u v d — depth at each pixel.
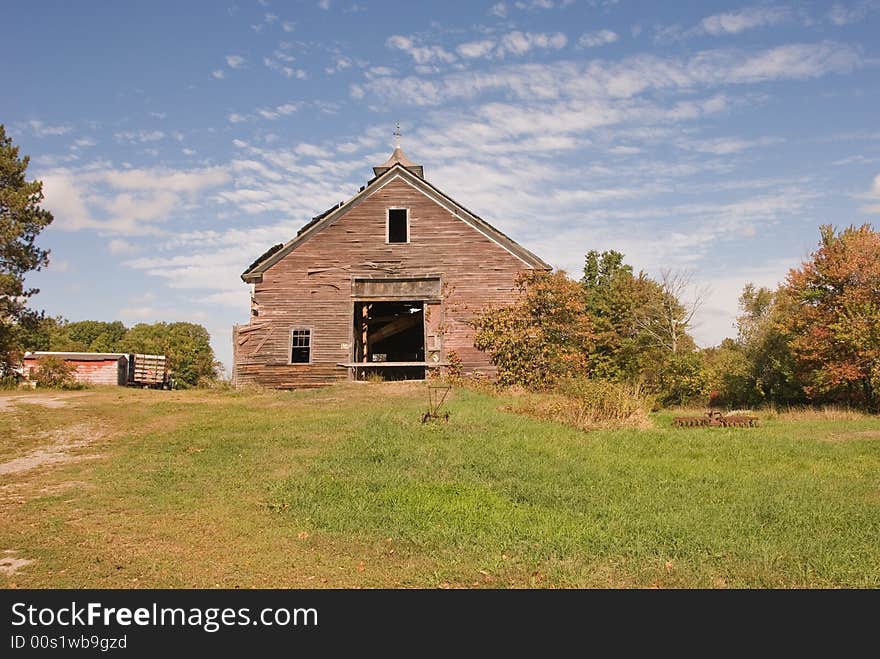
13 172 37.56
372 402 23.45
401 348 41.19
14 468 13.91
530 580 7.86
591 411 20.48
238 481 12.40
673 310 52.31
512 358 29.66
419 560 8.52
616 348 52.25
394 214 31.62
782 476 13.55
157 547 8.98
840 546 8.91
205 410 21.86
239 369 29.92
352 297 30.14
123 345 92.75
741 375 42.84
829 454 16.14
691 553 8.58
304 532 9.53
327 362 29.81
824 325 35.56
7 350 36.12
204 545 9.06
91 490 11.94
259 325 30.05
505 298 30.22
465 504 10.70
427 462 13.39
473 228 30.45
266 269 30.31
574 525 9.67
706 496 11.62
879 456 16.06
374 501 10.88
